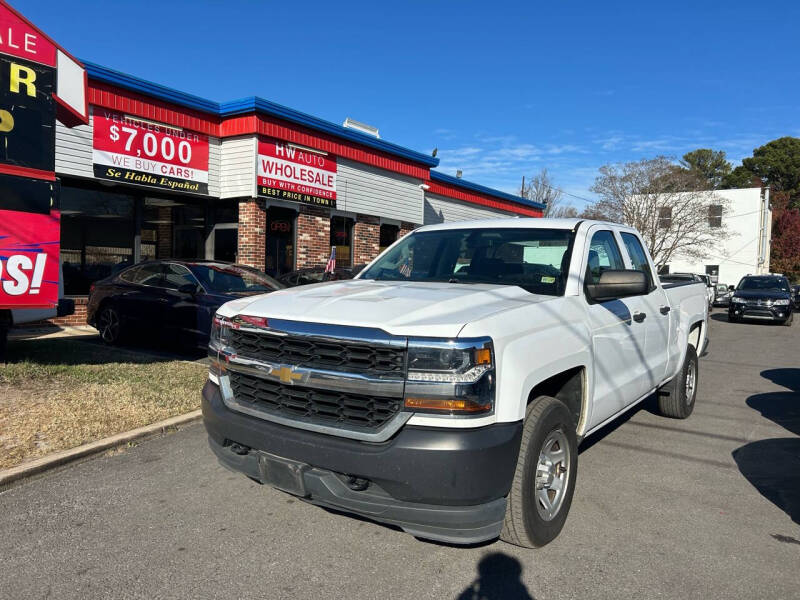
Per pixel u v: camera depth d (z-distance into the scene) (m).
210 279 8.51
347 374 2.83
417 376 2.70
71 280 11.22
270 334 3.10
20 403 5.53
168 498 3.89
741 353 11.80
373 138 15.18
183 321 8.20
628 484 4.30
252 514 3.67
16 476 4.05
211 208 13.34
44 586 2.85
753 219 44.53
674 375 5.86
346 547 3.28
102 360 7.72
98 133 10.41
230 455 3.28
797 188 65.06
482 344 2.73
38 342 9.10
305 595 2.80
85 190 11.27
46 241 6.38
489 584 2.92
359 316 2.92
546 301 3.47
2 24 6.00
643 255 5.21
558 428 3.33
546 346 3.17
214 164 12.52
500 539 3.30
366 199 15.49
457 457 2.60
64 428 4.94
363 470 2.71
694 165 73.38
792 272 50.66
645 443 5.32
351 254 15.47
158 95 11.14
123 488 4.04
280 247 13.48
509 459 2.76
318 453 2.82
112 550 3.20
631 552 3.26
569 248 4.02
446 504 2.65
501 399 2.80
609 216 37.31
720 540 3.42
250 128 12.02
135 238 12.06
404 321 2.82
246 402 3.25
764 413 6.47
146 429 5.06
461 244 4.47
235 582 2.90
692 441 5.39
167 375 6.95
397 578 2.97
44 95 6.33
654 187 36.31
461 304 3.14
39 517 3.58
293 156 13.09
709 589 2.89
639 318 4.55
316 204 13.80
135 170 11.02
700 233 40.97
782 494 4.13
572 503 3.94
